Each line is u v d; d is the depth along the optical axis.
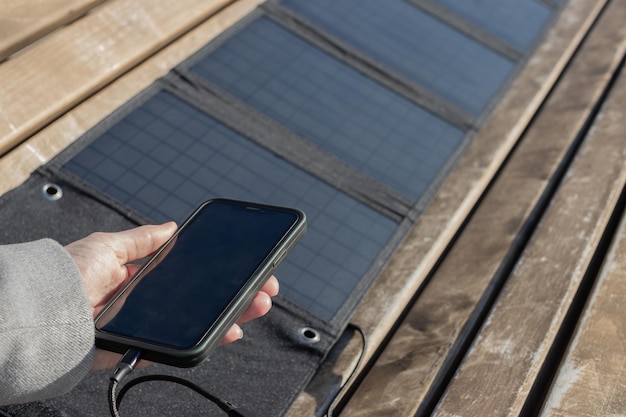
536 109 2.08
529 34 2.29
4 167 1.40
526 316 1.34
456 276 1.54
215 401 1.02
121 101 1.60
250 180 1.53
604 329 1.29
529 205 1.69
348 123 1.74
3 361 0.88
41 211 1.36
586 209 1.59
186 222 1.08
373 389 1.31
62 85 1.54
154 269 1.02
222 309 0.91
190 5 1.82
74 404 1.12
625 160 1.74
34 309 0.90
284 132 1.65
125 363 0.89
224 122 1.63
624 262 1.43
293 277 1.40
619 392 1.17
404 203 1.61
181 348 0.87
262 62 1.81
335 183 1.59
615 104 1.97
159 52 1.74
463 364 1.26
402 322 1.47
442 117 1.87
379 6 2.14
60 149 1.48
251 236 1.02
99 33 1.66
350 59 1.91
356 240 1.50
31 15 1.59
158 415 1.15
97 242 1.08
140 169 1.48
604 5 2.56
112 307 0.99
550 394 1.17
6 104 1.46
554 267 1.45
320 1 2.06
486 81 2.04
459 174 1.77
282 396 1.22
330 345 1.31
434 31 2.13
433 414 1.18
